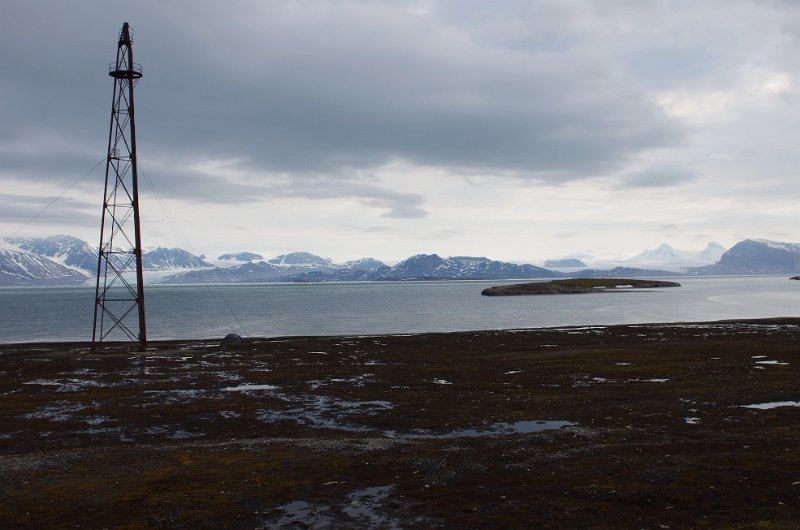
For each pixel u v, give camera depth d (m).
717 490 17.06
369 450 22.61
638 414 28.38
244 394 35.66
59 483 19.05
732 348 52.09
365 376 41.94
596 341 61.41
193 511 16.52
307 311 148.62
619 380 38.19
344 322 110.12
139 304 60.03
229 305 188.62
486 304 170.38
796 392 32.66
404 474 19.55
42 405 32.75
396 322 108.88
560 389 35.78
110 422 28.91
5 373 44.88
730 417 27.06
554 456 21.09
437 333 74.56
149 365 48.88
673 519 15.14
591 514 15.66
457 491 17.78
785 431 23.98
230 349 60.12
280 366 47.53
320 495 17.72
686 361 45.19
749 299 176.12
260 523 15.68
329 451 22.59
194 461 21.45
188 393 36.12
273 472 19.98
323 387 37.81
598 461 20.27
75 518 16.08
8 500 17.50
